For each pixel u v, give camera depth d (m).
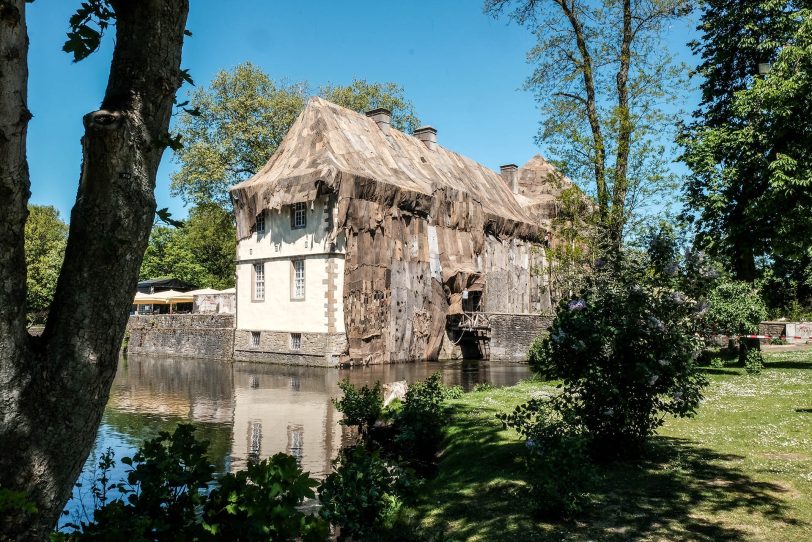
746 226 17.48
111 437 11.02
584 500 5.20
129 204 2.80
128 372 24.16
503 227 36.72
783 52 16.30
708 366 16.88
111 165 2.75
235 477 3.43
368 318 27.81
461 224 33.31
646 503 5.32
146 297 43.41
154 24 2.87
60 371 2.77
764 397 11.00
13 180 2.52
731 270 18.58
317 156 28.17
